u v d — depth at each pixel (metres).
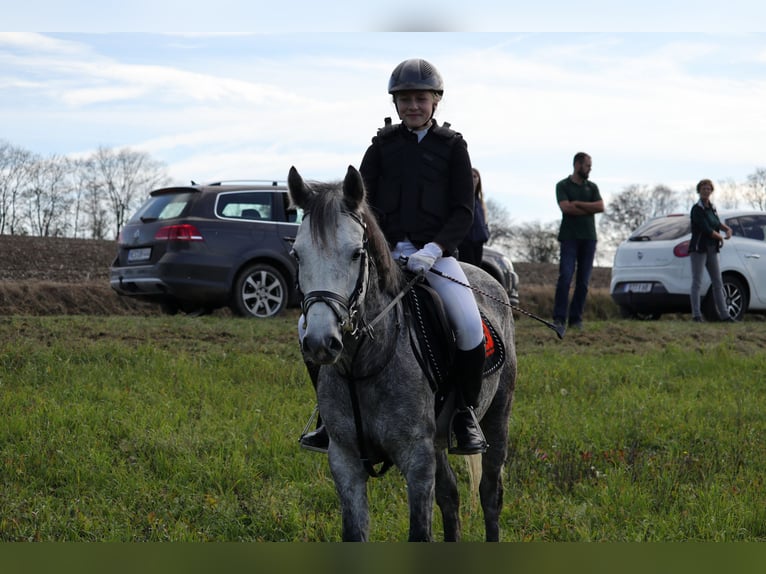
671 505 6.99
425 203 5.71
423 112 5.80
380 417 5.02
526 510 6.85
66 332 12.72
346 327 4.61
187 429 8.55
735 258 19.52
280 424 8.92
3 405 9.13
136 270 15.70
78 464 7.53
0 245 34.59
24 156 54.66
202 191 15.80
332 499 7.09
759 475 7.73
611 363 12.99
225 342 12.95
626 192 72.94
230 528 6.39
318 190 4.85
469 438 5.43
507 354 6.43
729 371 12.75
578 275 16.17
